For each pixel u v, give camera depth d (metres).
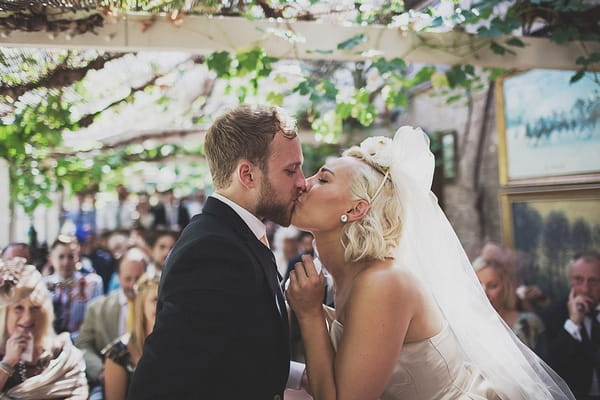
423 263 2.14
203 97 5.07
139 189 7.97
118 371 3.01
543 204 4.16
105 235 6.33
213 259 1.73
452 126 5.65
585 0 3.30
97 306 3.64
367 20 2.92
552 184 4.04
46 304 2.82
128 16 2.59
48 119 3.42
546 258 4.13
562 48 3.10
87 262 5.74
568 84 3.83
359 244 2.02
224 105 5.27
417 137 2.16
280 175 1.90
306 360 1.96
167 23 2.63
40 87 3.08
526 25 3.31
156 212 7.94
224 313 1.69
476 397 2.06
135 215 8.16
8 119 3.32
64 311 4.14
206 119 5.31
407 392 2.04
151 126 5.46
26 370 2.72
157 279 3.12
